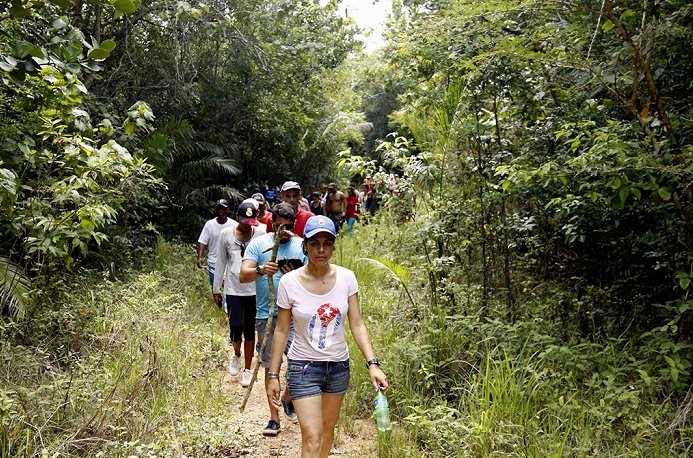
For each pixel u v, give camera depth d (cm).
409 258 914
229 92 1656
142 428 475
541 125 673
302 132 1959
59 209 673
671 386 474
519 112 688
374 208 1809
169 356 631
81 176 634
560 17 579
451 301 704
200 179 1596
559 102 650
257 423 570
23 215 620
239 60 1568
